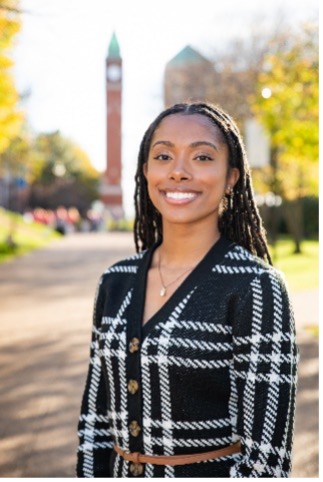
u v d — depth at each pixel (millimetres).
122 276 2008
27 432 5199
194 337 1767
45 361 7547
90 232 53938
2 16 7387
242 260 1820
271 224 24656
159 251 1983
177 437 1782
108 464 2041
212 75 24859
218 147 1926
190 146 1906
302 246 29359
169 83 26859
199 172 1902
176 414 1776
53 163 68562
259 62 22359
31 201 69062
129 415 1829
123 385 1843
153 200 1980
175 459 1790
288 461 1745
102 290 2035
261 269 1787
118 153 70062
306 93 11453
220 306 1771
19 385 6527
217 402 1779
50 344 8492
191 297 1804
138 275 1944
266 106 11703
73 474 4344
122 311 1904
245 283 1765
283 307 1744
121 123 69938
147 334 1807
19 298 12969
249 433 1724
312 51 12078
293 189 23312
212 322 1765
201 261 1851
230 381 1770
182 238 1921
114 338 1874
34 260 22547
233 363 1764
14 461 4594
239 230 2086
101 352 1918
